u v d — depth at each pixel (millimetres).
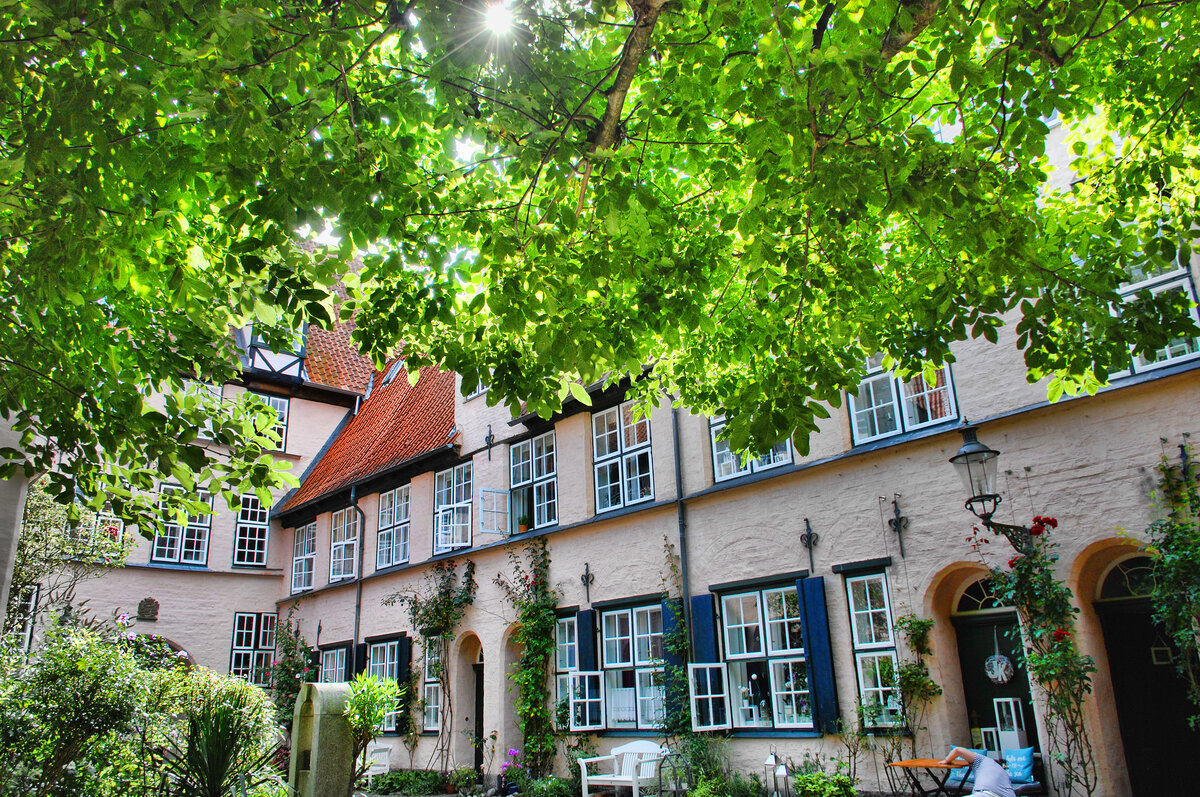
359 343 6262
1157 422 7996
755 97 4312
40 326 5781
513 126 5055
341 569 20641
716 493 12023
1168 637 8156
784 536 11070
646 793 11039
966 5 5266
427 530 18016
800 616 10539
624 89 4797
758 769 10602
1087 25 4520
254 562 22719
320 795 7910
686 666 11828
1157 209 6379
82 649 8281
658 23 4723
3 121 5039
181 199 5328
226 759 7281
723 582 11742
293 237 4738
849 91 4203
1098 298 5824
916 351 6906
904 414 10133
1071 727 7629
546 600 14469
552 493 15445
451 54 4785
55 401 5914
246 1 4055
